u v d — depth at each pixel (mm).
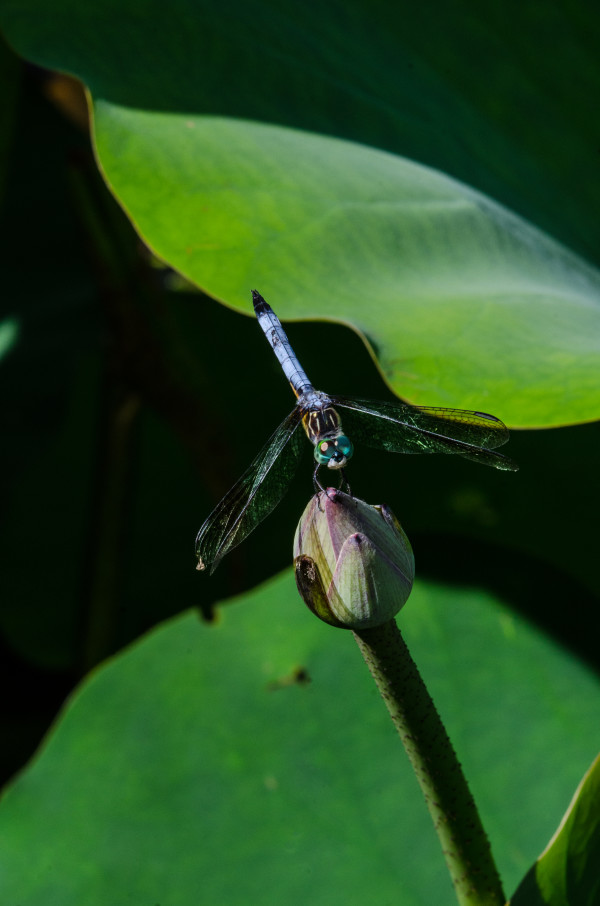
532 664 1094
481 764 1084
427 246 1088
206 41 1110
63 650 1294
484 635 1099
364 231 1087
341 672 1099
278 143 1098
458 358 1062
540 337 1067
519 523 1149
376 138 1108
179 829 1087
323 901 1074
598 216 1125
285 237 1085
